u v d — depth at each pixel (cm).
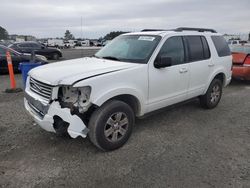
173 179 346
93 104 381
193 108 654
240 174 360
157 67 466
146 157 402
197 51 568
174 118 578
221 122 561
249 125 546
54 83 368
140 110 455
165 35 500
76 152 413
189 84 546
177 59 515
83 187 329
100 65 437
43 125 390
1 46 1236
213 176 354
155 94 472
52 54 2156
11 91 812
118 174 356
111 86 396
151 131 502
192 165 381
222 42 660
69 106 371
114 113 405
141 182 339
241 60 956
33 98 409
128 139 452
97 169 367
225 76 660
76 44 5875
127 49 501
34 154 405
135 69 433
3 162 381
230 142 462
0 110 617
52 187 328
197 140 468
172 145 445
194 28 605
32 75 427
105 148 408
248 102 730
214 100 647
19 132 484
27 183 335
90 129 394
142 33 534
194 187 330
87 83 369
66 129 382
